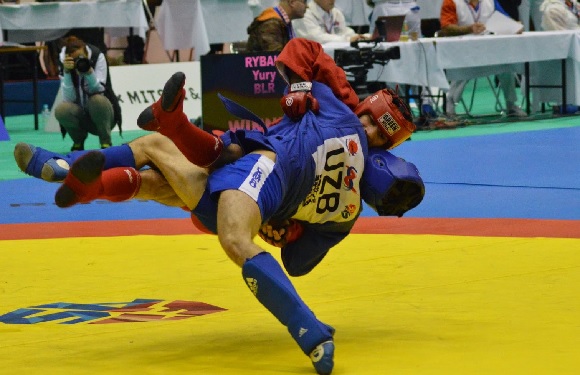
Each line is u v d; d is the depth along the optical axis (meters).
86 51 14.24
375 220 8.96
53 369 4.46
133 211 10.10
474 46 16.17
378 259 7.18
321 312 5.62
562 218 9.02
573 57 17.19
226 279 6.66
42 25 17.45
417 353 4.62
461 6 17.05
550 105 19.55
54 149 15.07
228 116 13.73
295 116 4.93
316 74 5.12
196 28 17.70
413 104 19.27
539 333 4.96
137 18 17.78
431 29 20.80
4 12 17.27
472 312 5.51
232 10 18.31
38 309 5.84
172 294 6.22
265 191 4.49
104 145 14.28
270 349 4.77
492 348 4.68
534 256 7.13
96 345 4.92
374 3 17.78
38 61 20.77
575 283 6.23
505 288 6.12
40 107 20.64
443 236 8.06
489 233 8.18
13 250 7.86
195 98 16.48
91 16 17.59
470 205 9.88
